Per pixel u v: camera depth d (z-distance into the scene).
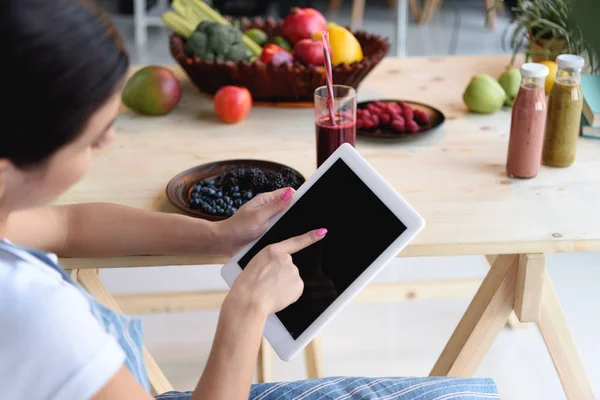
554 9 1.72
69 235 1.14
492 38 4.35
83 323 0.68
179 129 1.64
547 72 1.29
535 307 1.26
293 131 1.63
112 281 2.22
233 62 1.75
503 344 1.95
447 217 1.24
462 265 2.27
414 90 1.84
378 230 1.02
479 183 1.36
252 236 1.14
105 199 1.32
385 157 1.48
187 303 2.02
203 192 1.30
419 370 1.86
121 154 1.51
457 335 1.38
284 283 0.95
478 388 1.05
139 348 0.95
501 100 1.68
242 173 1.33
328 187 1.09
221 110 1.65
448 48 4.21
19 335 0.66
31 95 0.62
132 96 1.70
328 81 1.30
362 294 2.01
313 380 1.07
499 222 1.22
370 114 1.60
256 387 1.05
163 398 1.05
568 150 1.39
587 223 1.21
